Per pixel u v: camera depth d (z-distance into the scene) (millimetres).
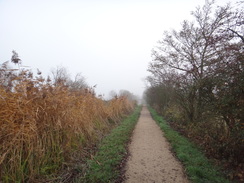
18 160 2596
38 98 3346
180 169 3230
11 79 3117
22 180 2545
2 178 2373
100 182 2672
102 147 4312
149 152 4246
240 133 2973
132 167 3318
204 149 4195
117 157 3641
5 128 2549
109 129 6793
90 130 5090
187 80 6172
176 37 6883
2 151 2457
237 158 3174
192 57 6238
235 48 3205
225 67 3479
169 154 4098
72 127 3947
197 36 6098
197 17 6137
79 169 3090
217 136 4023
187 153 3939
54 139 3402
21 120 2816
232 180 2715
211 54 5055
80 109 4977
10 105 2689
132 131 6867
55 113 3525
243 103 2891
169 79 7816
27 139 2746
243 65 2941
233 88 3162
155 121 10250
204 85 4363
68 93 4656
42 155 2924
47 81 3908
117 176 2871
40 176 2760
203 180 2701
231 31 3646
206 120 4734
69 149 3594
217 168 3115
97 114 6965
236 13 3639
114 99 10789
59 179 2762
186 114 7160
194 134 5406
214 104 3811
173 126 7836
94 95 7312
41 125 3123
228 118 3553
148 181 2773
